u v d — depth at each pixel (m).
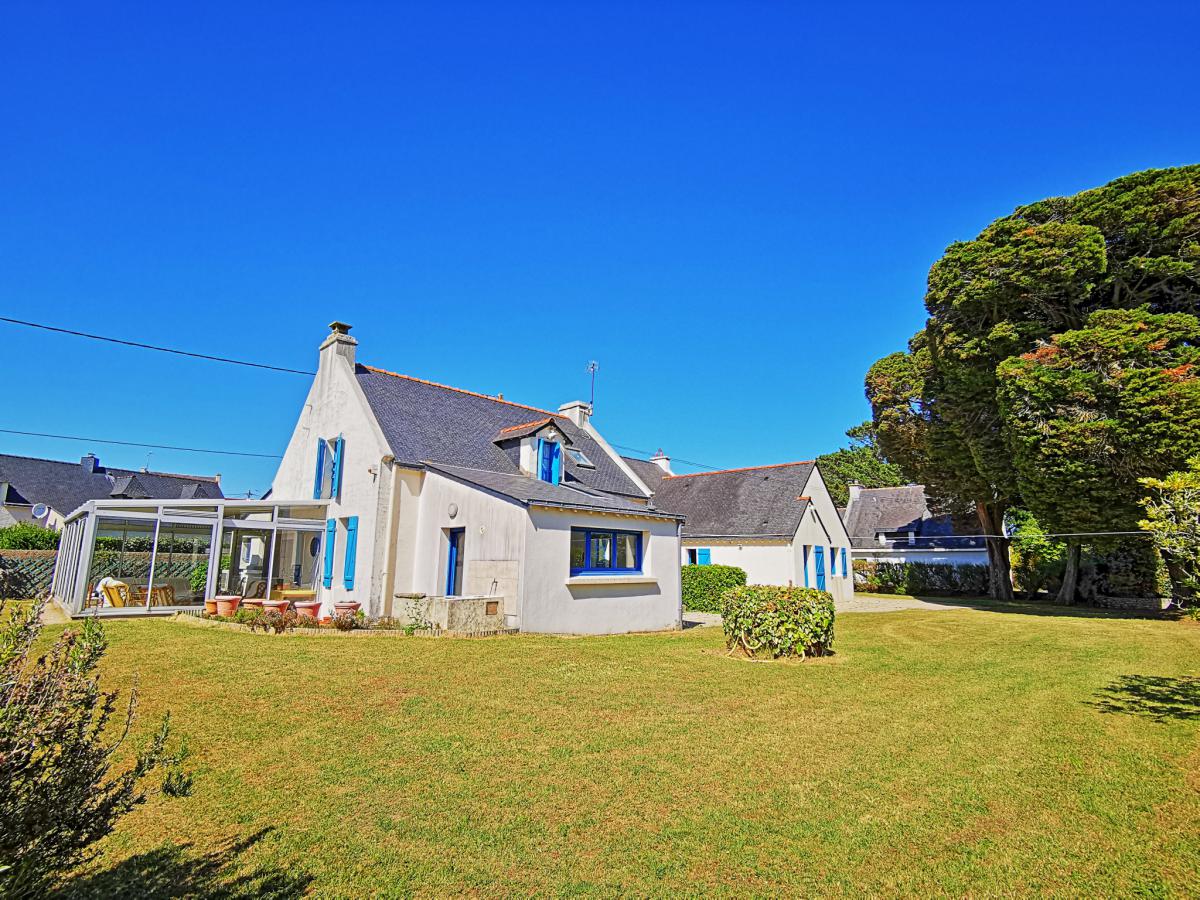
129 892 3.79
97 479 47.41
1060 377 18.92
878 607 25.66
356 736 6.57
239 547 21.33
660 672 9.86
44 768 2.89
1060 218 21.47
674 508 30.42
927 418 28.67
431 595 16.28
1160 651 12.70
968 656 11.92
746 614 11.54
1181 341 18.14
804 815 4.88
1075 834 4.59
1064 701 8.35
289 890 3.85
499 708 7.65
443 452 18.33
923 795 5.25
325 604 17.73
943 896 3.85
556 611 14.78
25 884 2.84
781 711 7.72
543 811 4.92
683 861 4.21
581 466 22.70
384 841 4.44
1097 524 19.92
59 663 3.11
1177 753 6.26
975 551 35.72
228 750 6.12
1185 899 3.79
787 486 28.59
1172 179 19.23
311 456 20.08
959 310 22.97
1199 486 7.49
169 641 11.39
